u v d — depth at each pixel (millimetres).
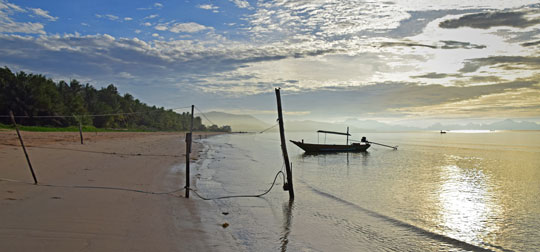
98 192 11461
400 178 23609
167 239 7539
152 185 14383
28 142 29969
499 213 13805
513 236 10758
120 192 11922
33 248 5953
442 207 14664
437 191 18734
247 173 23000
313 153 50375
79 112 89688
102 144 35844
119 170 17594
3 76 75125
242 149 55469
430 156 45938
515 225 12016
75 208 8945
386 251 8797
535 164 35344
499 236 10734
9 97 71375
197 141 76750
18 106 71312
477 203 15773
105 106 107250
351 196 16406
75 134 57906
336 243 9195
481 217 13109
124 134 81438
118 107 123000
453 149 63531
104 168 17703
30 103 74688
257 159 36500
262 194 15570
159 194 12656
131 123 134500
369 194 17156
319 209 13195
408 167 31500
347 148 52688
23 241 6223
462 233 10938
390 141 112062
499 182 22766
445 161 38281
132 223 8266
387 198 16266
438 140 120938
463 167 31984
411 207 14484
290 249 8398
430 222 12133
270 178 21297
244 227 9891
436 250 9117
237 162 31062
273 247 8430
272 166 29734
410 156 45750
